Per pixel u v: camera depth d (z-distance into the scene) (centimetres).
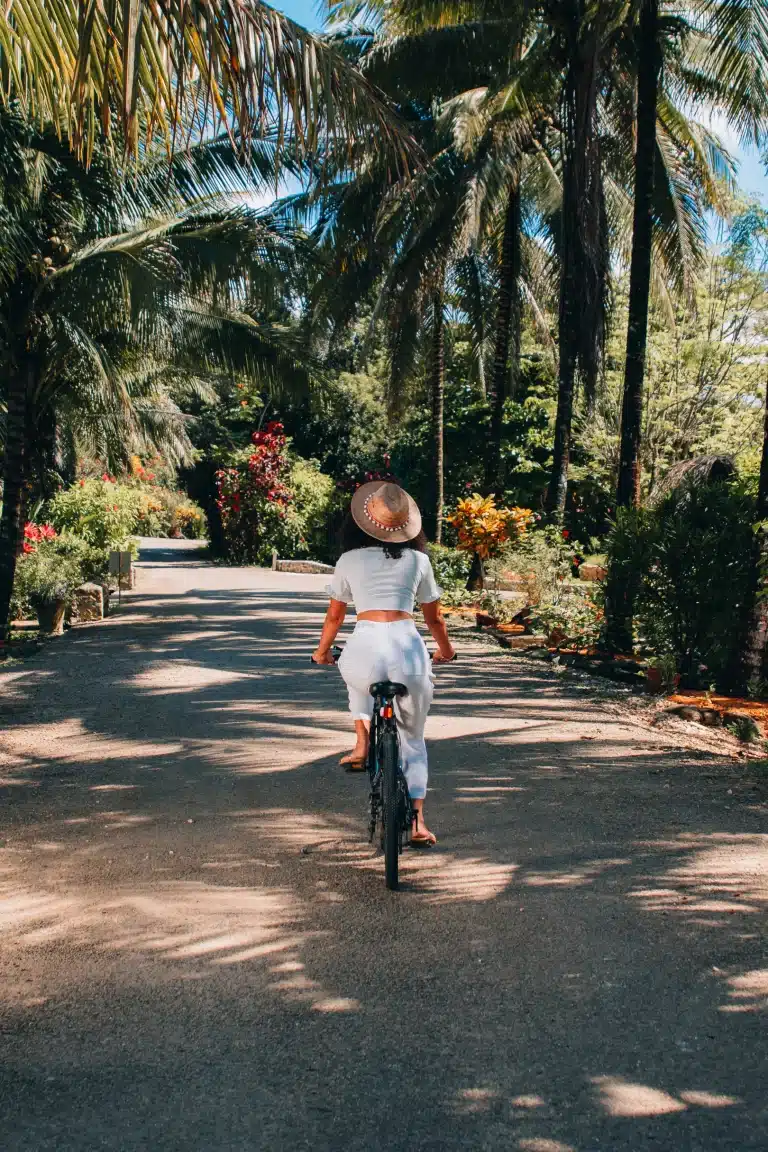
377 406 3412
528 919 403
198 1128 266
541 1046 306
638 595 1045
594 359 1432
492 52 1641
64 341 1416
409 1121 269
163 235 1355
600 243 1442
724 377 2328
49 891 436
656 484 2206
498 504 1950
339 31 1916
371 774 470
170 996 339
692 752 700
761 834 511
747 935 385
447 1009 330
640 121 1139
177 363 1595
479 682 1008
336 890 438
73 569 1627
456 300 2353
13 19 604
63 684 983
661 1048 304
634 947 376
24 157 1234
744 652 974
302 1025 320
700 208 1848
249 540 3269
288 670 1075
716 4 1046
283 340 1580
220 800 581
